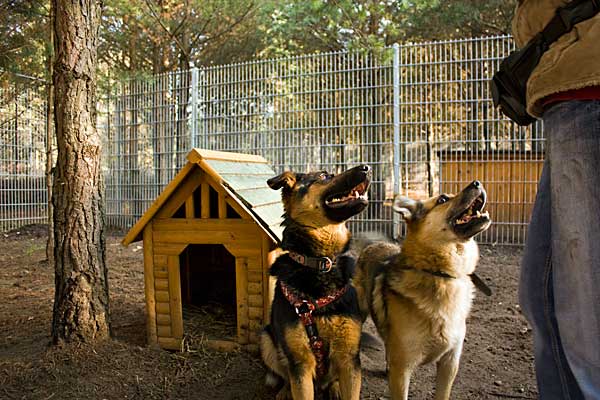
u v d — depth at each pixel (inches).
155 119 444.5
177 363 158.2
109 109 463.2
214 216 177.3
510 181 349.4
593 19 65.8
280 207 187.0
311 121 388.2
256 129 404.2
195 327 179.9
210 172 157.2
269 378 144.2
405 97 366.0
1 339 184.2
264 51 597.0
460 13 521.0
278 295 131.6
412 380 153.7
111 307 221.8
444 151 360.2
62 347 160.2
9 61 406.0
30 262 335.3
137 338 176.6
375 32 463.2
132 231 167.2
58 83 159.0
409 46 360.5
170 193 162.4
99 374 149.3
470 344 180.4
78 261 161.9
